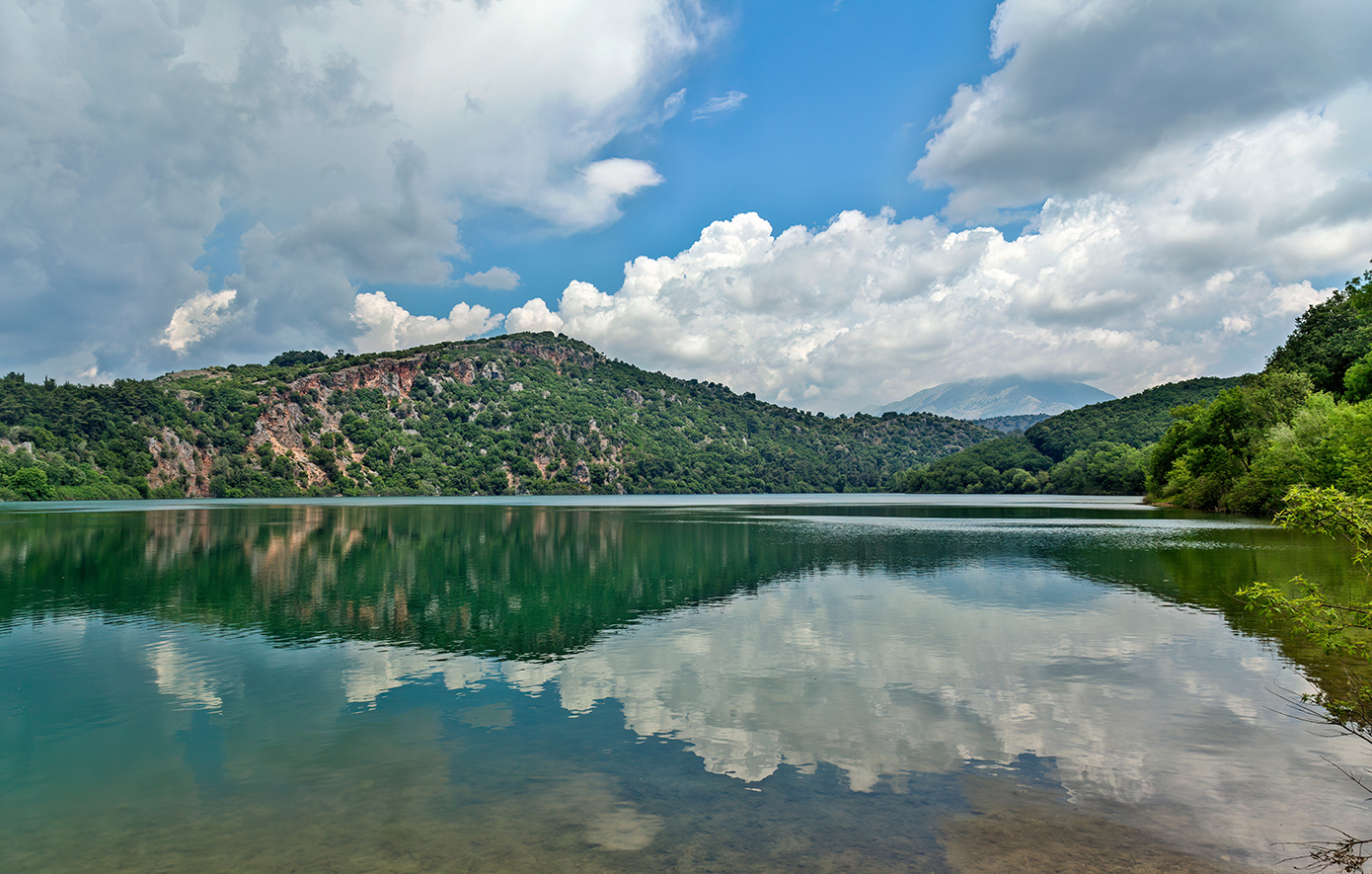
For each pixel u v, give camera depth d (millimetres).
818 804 10148
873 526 65812
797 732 13047
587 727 13383
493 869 8477
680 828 9477
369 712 14305
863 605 25500
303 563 38969
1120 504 115562
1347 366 77188
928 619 22938
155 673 17297
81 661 18422
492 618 23734
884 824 9547
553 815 9875
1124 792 10469
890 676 16547
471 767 11547
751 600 26750
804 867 8453
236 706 14695
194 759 11984
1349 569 31359
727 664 17797
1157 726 13180
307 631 21859
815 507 119375
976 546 45750
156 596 28156
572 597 27781
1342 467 48906
